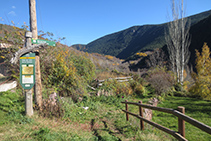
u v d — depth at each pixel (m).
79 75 11.55
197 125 2.48
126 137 4.84
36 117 5.23
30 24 5.50
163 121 8.77
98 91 11.62
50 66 9.11
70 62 10.73
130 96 14.04
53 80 9.00
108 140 4.23
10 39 8.33
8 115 4.98
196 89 15.83
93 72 14.54
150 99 13.94
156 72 19.59
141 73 26.58
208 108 10.95
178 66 21.69
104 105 9.80
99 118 6.93
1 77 8.51
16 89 8.21
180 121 3.15
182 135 3.11
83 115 6.88
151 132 5.58
